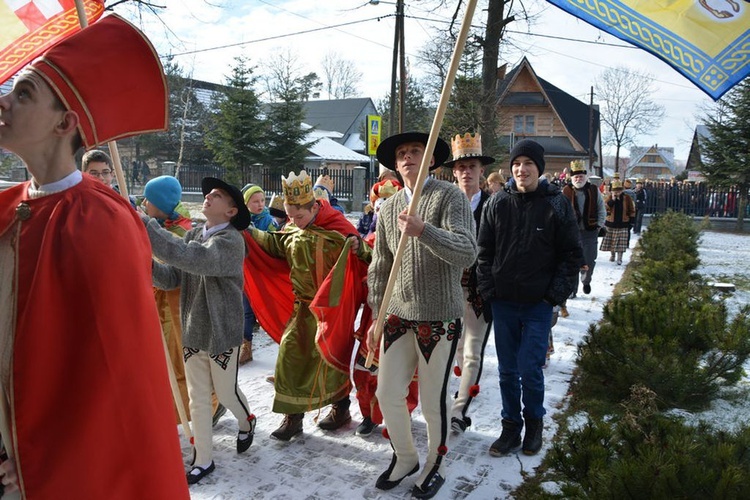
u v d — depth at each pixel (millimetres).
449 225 3205
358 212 25516
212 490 3514
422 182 2947
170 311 4195
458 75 22125
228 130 30719
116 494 1638
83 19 2309
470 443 4145
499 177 6926
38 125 1680
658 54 2885
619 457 2926
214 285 3629
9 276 1679
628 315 5508
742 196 22500
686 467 2609
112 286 1635
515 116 41375
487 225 3992
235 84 30625
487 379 5527
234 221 3703
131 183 32094
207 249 3461
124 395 1632
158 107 1908
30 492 1580
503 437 3998
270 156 30891
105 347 1605
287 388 4098
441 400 3373
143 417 1671
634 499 2602
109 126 1819
